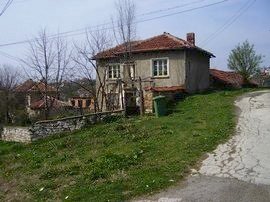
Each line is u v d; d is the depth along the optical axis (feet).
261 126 57.57
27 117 125.18
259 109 71.61
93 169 43.16
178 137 53.93
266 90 111.65
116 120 79.51
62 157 54.19
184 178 37.68
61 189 39.19
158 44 104.94
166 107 82.38
